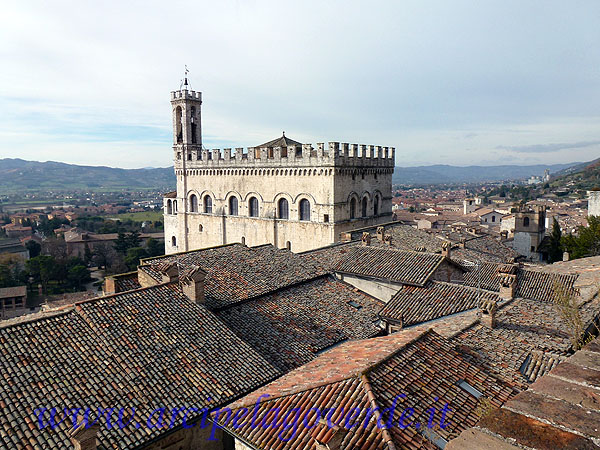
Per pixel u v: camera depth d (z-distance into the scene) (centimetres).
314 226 5744
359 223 6025
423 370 1620
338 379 1512
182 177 7412
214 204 6975
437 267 3306
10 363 1702
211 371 1947
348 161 5678
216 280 3003
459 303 2844
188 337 2122
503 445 454
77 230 17862
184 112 7219
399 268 3369
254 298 2934
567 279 3206
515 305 2642
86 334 1961
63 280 11662
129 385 1755
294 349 2509
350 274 3506
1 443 1396
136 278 2903
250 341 2484
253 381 1955
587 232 6612
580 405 508
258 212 6397
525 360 1956
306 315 2903
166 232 8969
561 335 2186
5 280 10781
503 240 8750
